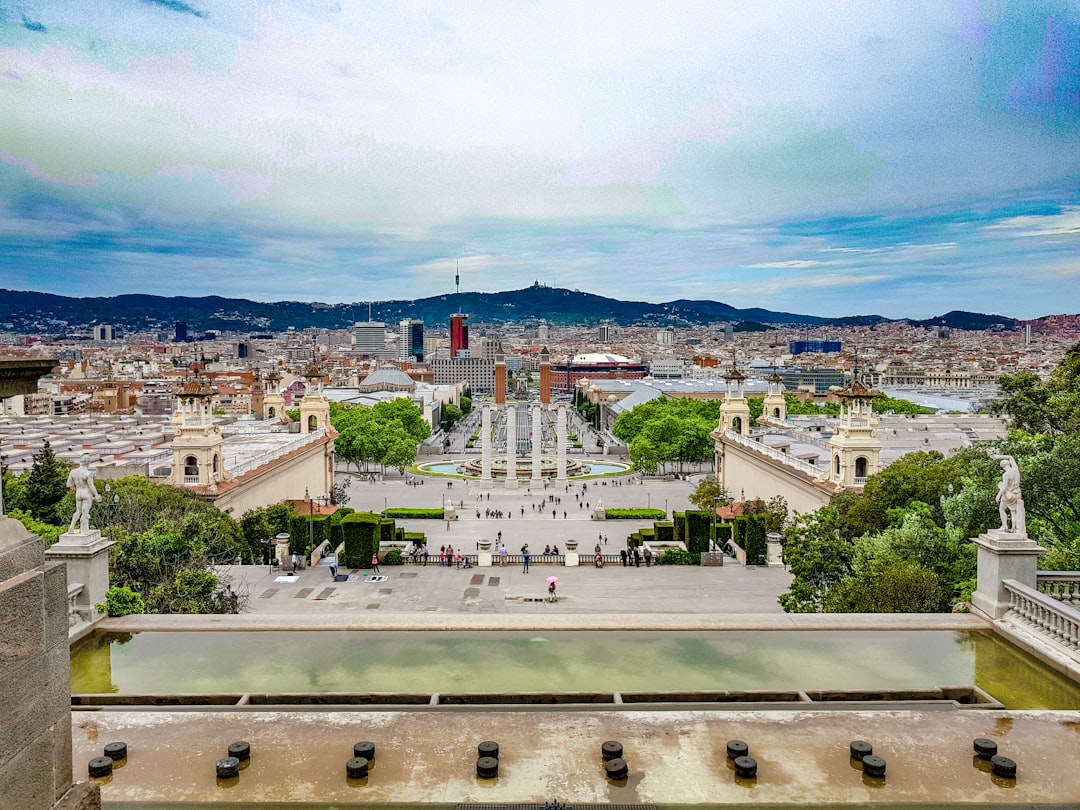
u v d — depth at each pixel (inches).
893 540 2194.9
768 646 1104.8
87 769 701.9
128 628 1135.0
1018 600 1125.7
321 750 738.8
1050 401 2664.9
